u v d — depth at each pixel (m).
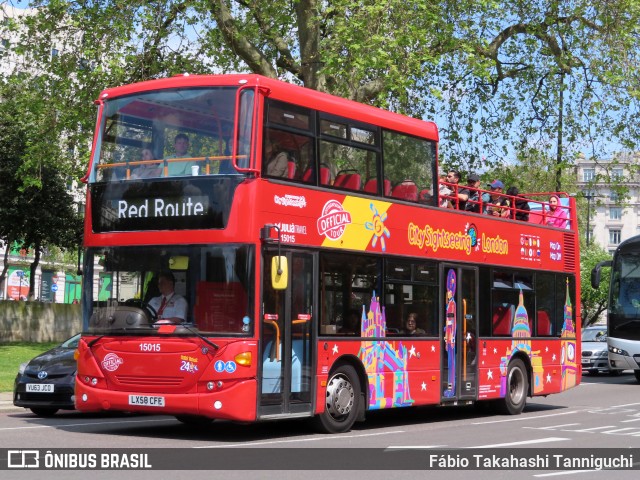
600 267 28.53
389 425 16.75
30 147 28.97
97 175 14.36
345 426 14.89
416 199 16.86
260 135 13.52
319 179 14.59
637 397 24.75
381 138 16.09
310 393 14.17
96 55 27.08
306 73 27.39
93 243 14.19
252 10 27.69
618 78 29.22
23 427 15.18
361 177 15.52
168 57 28.42
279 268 13.20
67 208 48.34
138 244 13.80
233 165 13.32
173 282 13.50
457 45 27.38
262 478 9.75
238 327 13.12
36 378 17.44
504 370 19.03
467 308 18.03
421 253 16.81
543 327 20.53
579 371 21.86
